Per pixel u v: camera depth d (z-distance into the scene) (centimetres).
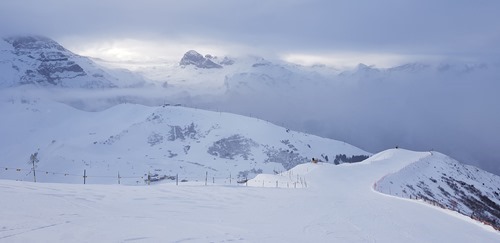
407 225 4053
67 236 2416
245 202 4991
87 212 3238
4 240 2259
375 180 12325
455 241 3512
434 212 5478
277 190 7056
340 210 4822
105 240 2397
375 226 3812
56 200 3631
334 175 13262
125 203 4034
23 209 3066
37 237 2352
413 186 14125
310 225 3628
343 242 2997
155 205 4116
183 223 3173
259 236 2908
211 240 2627
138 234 2605
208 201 4794
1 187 4156
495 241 3734
